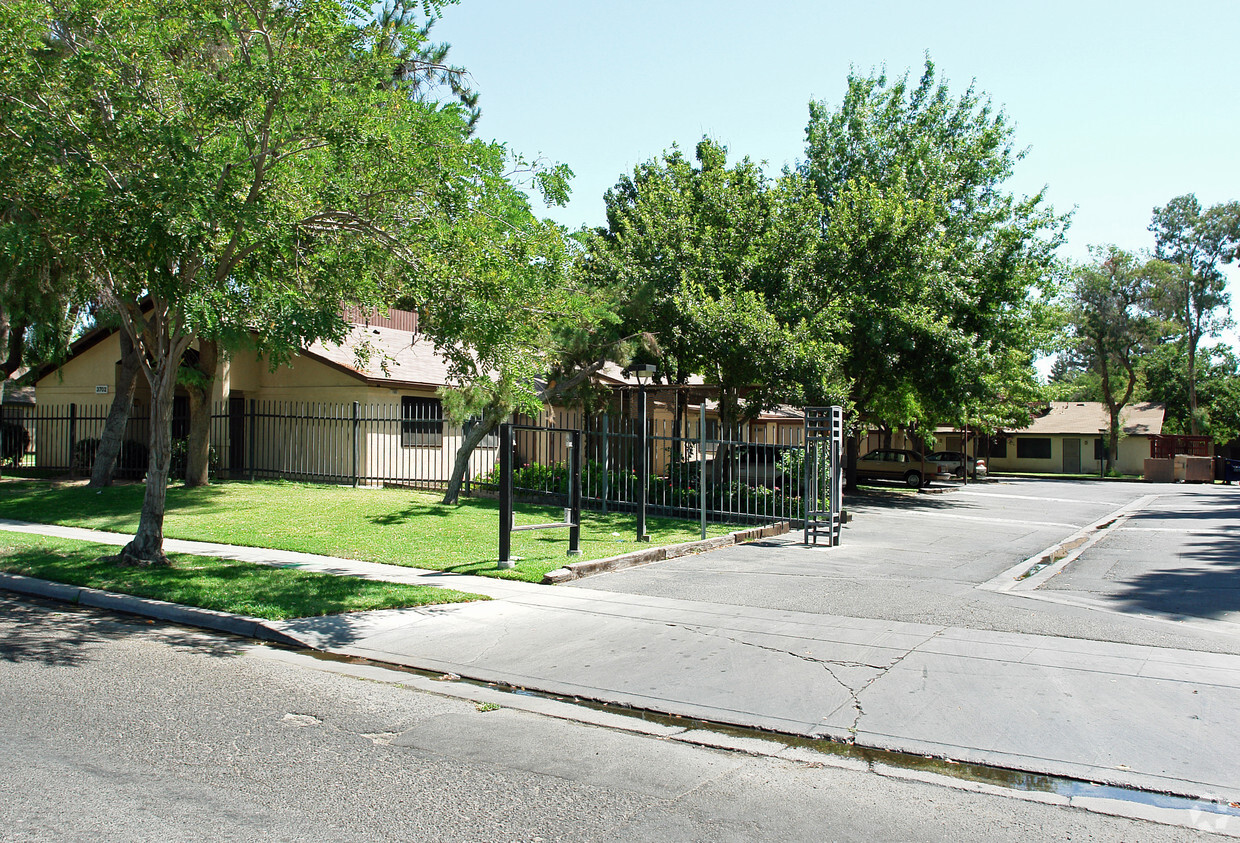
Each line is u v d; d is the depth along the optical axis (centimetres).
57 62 945
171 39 958
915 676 669
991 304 2553
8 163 903
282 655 758
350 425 2183
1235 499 2948
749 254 2083
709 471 1955
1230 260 5622
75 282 1471
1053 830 421
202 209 853
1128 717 575
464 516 1573
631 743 546
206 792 446
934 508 2488
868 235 2253
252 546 1274
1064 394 4650
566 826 416
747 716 590
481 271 996
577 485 1202
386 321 2708
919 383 2553
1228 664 693
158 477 1114
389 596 928
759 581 1069
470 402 1659
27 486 1989
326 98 933
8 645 757
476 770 492
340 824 411
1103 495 3225
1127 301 5366
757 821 427
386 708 610
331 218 1031
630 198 3544
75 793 438
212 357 1962
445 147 991
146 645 778
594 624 838
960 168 2733
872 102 2820
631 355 1734
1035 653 729
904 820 431
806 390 1833
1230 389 5812
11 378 3588
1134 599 980
